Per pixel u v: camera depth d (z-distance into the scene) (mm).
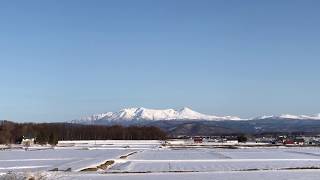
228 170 67438
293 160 94438
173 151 146750
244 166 77000
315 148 182125
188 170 67812
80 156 112188
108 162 85188
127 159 98000
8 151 151250
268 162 87875
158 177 55906
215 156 111938
